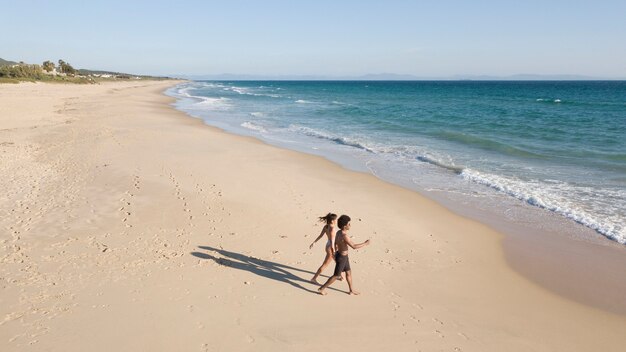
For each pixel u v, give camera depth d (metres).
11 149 18.39
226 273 8.22
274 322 6.71
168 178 14.55
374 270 8.66
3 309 6.77
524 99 70.12
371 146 23.17
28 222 10.42
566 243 10.41
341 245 7.46
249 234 10.17
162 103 53.53
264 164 17.77
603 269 9.04
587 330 6.86
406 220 11.80
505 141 24.22
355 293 7.70
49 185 13.48
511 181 15.70
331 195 13.78
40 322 6.47
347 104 56.78
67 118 30.45
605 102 60.00
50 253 8.79
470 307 7.43
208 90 115.00
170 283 7.76
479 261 9.34
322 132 28.48
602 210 12.47
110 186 13.48
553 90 121.50
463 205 13.30
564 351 6.31
